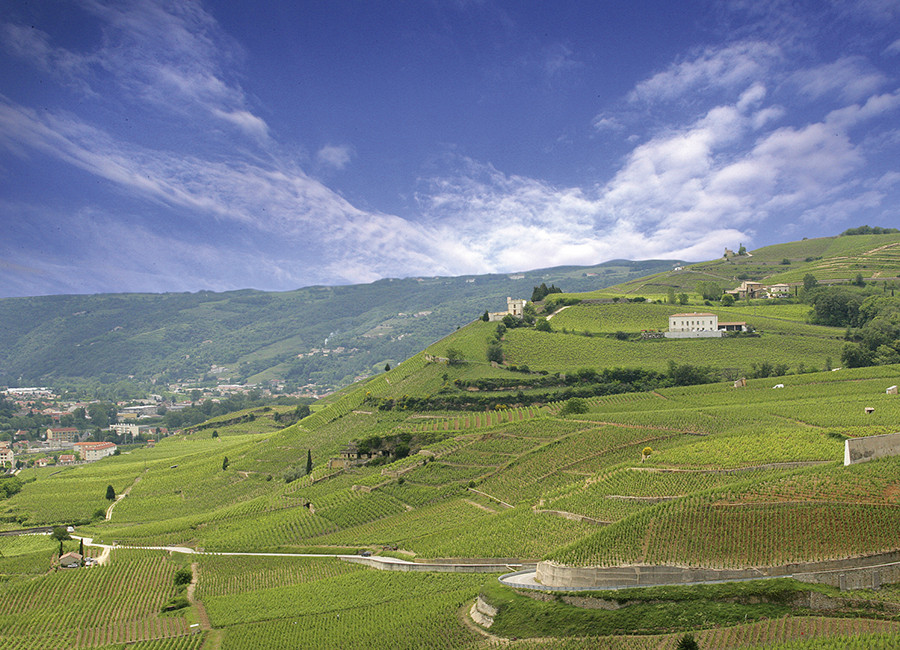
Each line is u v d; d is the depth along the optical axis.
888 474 103.38
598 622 86.81
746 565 92.75
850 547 91.44
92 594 141.00
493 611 98.56
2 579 155.75
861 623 77.19
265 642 112.62
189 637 117.62
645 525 105.19
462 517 154.12
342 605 120.31
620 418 191.00
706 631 79.75
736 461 137.75
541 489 158.25
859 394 196.88
